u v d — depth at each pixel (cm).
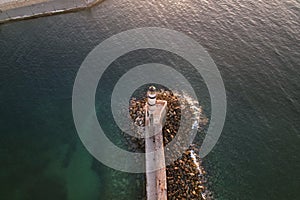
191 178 2880
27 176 2945
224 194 2798
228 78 3906
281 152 3122
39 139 3266
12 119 3450
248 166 3011
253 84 3816
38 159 3084
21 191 2822
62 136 3291
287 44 4359
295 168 2997
